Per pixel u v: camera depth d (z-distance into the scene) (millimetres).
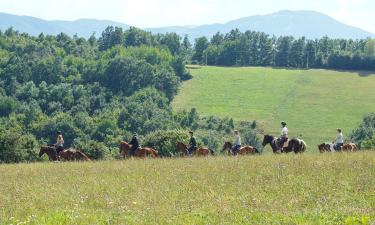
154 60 168000
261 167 24906
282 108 137000
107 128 102188
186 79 163375
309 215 14695
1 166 33000
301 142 35812
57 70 140375
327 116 130125
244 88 154125
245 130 119062
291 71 174875
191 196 18609
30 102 121500
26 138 54906
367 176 21016
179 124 118938
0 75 134250
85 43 195500
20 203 18188
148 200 18047
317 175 21812
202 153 38812
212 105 140625
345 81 159875
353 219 13836
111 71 139125
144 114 112188
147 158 33781
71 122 101500
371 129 99500
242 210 15844
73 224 14883
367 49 181125
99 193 19891
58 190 20812
